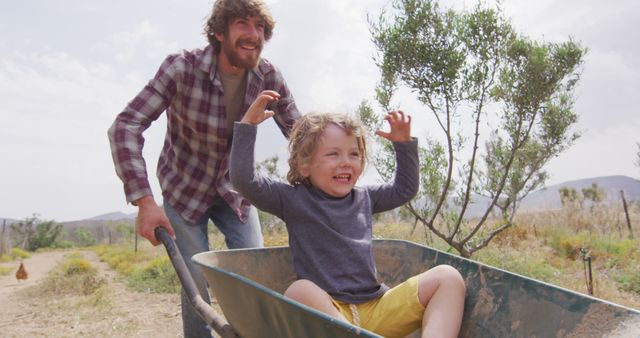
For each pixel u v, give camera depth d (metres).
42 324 8.58
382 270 2.96
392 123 2.87
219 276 2.18
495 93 6.41
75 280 12.35
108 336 7.47
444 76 6.25
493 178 6.98
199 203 3.41
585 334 2.01
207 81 3.20
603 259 9.70
